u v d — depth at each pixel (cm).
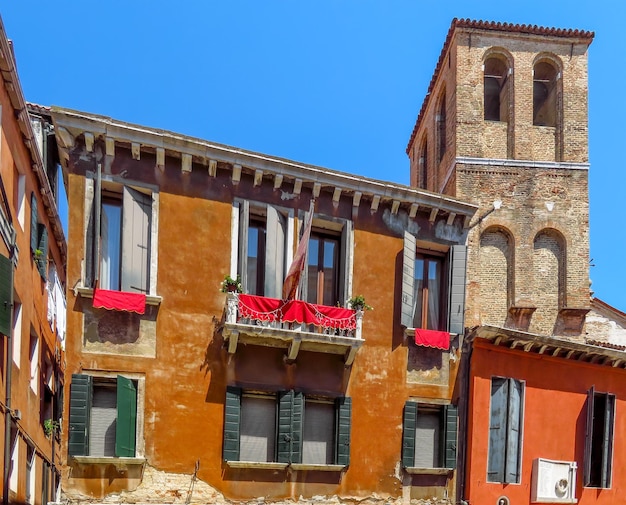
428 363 1689
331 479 1536
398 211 1706
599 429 1944
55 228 1839
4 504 1192
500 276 2362
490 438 1722
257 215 1561
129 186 1416
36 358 1587
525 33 2508
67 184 1391
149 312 1420
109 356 1376
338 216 1631
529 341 1772
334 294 1639
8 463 1210
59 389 1925
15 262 1281
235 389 1460
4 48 1123
